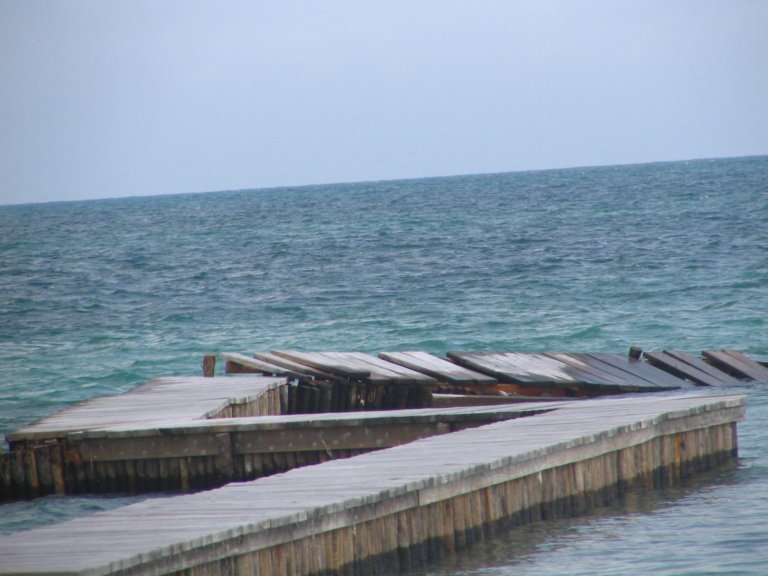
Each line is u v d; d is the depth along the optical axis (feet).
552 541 92.07
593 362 189.37
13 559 66.49
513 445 101.45
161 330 285.84
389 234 645.10
